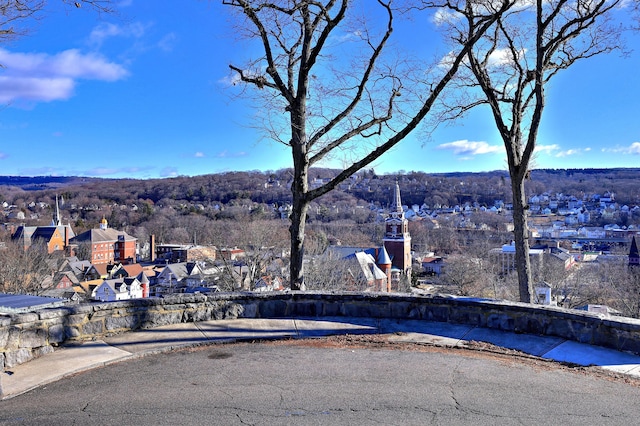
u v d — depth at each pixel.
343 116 10.74
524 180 13.68
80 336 7.34
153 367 6.38
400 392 5.46
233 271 33.69
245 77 10.84
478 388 5.60
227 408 4.98
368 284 52.66
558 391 5.50
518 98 12.96
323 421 4.67
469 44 10.05
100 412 4.88
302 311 9.07
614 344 6.80
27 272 36.47
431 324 8.48
